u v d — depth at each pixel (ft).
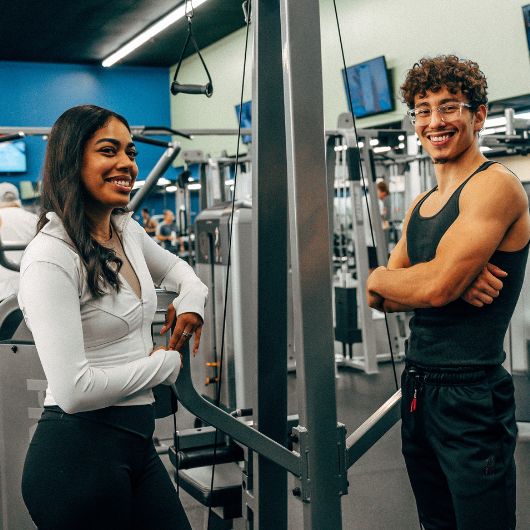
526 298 12.55
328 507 5.57
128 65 51.24
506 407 5.21
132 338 4.85
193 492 7.43
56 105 49.73
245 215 12.99
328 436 5.54
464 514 5.08
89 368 4.45
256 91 6.35
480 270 4.93
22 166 47.75
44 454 4.58
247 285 12.90
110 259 4.69
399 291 5.30
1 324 7.74
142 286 5.01
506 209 4.92
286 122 5.49
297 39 5.42
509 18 25.62
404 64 30.63
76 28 41.68
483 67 26.86
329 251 5.51
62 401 4.35
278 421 6.69
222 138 45.47
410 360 5.43
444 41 28.43
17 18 39.32
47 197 4.68
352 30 33.47
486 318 5.08
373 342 18.94
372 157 18.44
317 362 5.48
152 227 36.24
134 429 4.77
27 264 4.44
